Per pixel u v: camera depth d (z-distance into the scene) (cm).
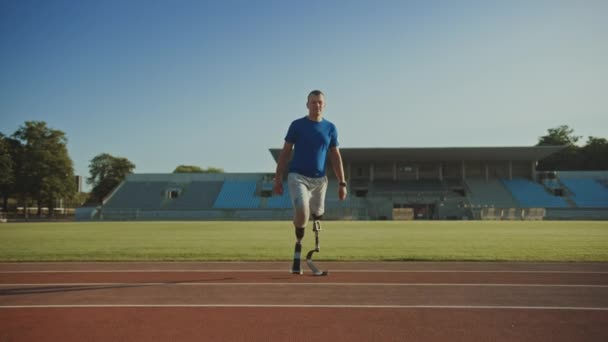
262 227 2652
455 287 509
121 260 838
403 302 424
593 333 322
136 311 388
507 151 5606
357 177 6175
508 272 648
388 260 818
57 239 1510
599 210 5119
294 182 541
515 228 2397
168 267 729
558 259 816
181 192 5831
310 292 475
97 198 8094
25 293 475
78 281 568
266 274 627
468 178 6091
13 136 6272
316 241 592
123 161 8162
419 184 5966
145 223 3688
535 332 324
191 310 391
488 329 331
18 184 6109
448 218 5403
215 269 697
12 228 2638
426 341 302
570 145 7344
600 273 637
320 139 550
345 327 337
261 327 337
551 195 5572
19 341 303
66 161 6375
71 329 332
